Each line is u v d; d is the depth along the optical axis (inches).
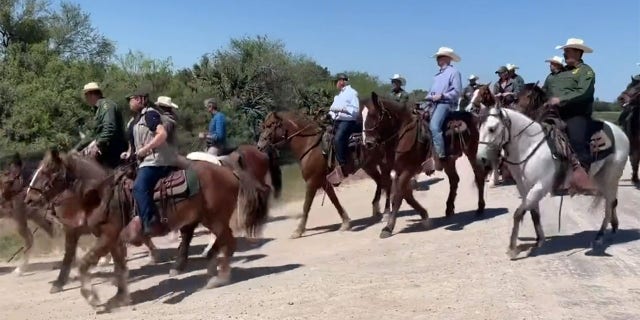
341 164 473.1
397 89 581.6
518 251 360.2
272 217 568.1
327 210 597.0
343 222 486.3
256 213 351.3
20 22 1508.4
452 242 410.6
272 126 458.9
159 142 307.9
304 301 295.3
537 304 272.7
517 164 348.8
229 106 1402.6
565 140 351.6
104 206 308.2
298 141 466.3
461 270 337.1
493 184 648.4
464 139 464.1
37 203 309.6
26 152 1090.1
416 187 665.0
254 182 352.5
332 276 339.9
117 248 315.6
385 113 431.8
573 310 263.1
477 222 470.3
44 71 1352.1
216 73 1533.0
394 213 448.5
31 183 309.7
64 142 1189.7
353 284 320.8
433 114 450.0
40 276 393.1
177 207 320.5
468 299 283.4
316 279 335.3
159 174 317.7
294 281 335.3
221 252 341.1
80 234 349.4
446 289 301.4
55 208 316.8
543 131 348.2
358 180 809.5
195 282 352.8
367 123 431.5
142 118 318.7
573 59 361.1
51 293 345.1
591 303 271.6
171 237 509.0
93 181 311.1
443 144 448.8
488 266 342.0
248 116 1451.8
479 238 414.9
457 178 498.9
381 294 298.7
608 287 293.9
